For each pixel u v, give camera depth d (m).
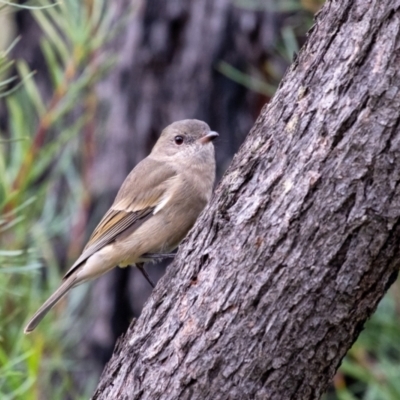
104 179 14.69
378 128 6.02
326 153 6.19
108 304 14.73
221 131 14.79
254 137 6.77
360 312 6.34
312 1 10.86
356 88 6.14
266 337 6.43
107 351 14.66
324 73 6.37
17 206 9.23
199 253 6.82
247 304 6.46
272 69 14.74
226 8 14.59
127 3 14.69
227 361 6.55
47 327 9.83
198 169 10.82
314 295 6.28
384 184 6.03
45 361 9.90
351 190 6.11
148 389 6.86
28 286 9.55
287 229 6.30
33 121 12.35
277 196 6.39
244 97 14.88
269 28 14.54
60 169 11.33
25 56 16.45
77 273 10.44
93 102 12.25
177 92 14.76
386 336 9.91
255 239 6.45
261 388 6.52
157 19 14.70
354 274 6.19
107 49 14.88
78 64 10.06
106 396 7.20
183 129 10.98
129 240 10.60
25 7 7.18
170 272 7.08
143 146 14.79
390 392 9.15
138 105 14.80
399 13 6.04
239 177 6.66
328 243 6.19
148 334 7.02
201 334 6.65
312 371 6.48
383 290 6.31
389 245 6.13
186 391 6.70
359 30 6.21
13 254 8.05
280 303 6.36
